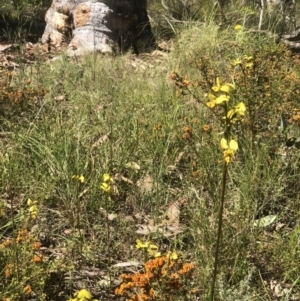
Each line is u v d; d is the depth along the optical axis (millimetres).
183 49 6641
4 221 3098
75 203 3277
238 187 3363
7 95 4449
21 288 2404
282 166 3648
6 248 2586
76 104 4844
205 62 4812
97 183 3420
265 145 3627
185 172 3801
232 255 2785
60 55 6840
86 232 3209
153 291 2223
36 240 2717
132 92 5086
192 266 2350
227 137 1923
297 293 2748
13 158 3566
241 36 6883
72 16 7883
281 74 4695
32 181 3465
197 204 3189
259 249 2943
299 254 2865
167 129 4113
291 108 4238
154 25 9141
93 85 5488
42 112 4441
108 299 2664
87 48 7453
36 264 2504
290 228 3270
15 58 6621
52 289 2588
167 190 3582
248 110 3822
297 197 3354
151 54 7551
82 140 3939
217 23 8062
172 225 3248
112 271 2855
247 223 2979
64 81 5555
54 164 3562
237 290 2600
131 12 7770
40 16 10258
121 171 3705
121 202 3512
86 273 2832
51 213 3303
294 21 8578
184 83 3883
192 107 4613
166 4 9828
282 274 2814
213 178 3426
